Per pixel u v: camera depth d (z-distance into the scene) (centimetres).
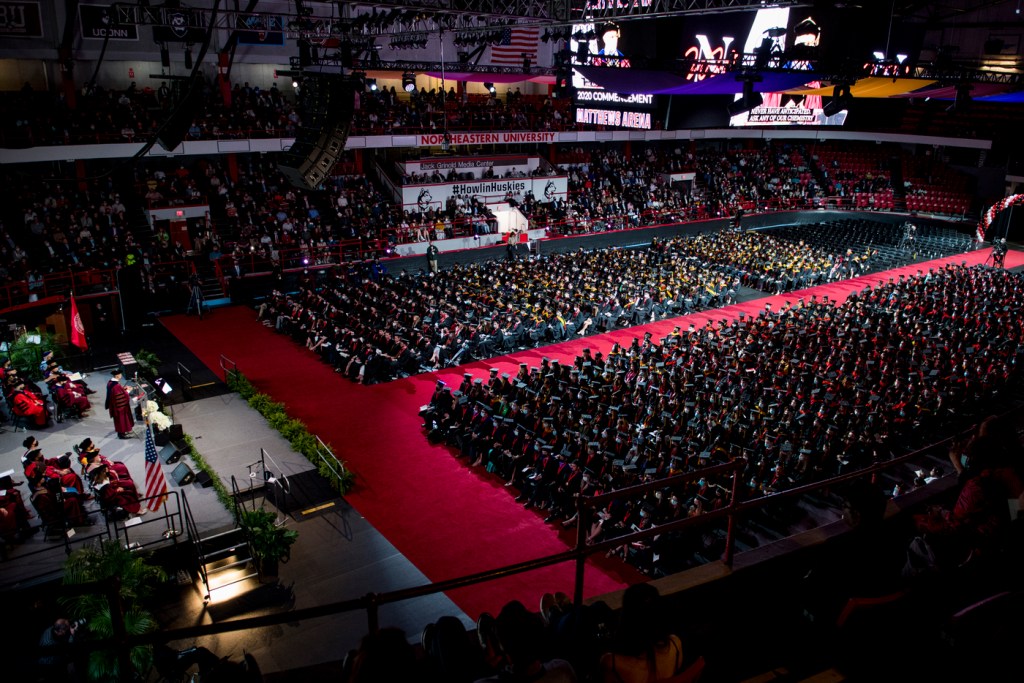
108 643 417
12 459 2133
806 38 2267
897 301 3481
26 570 1636
